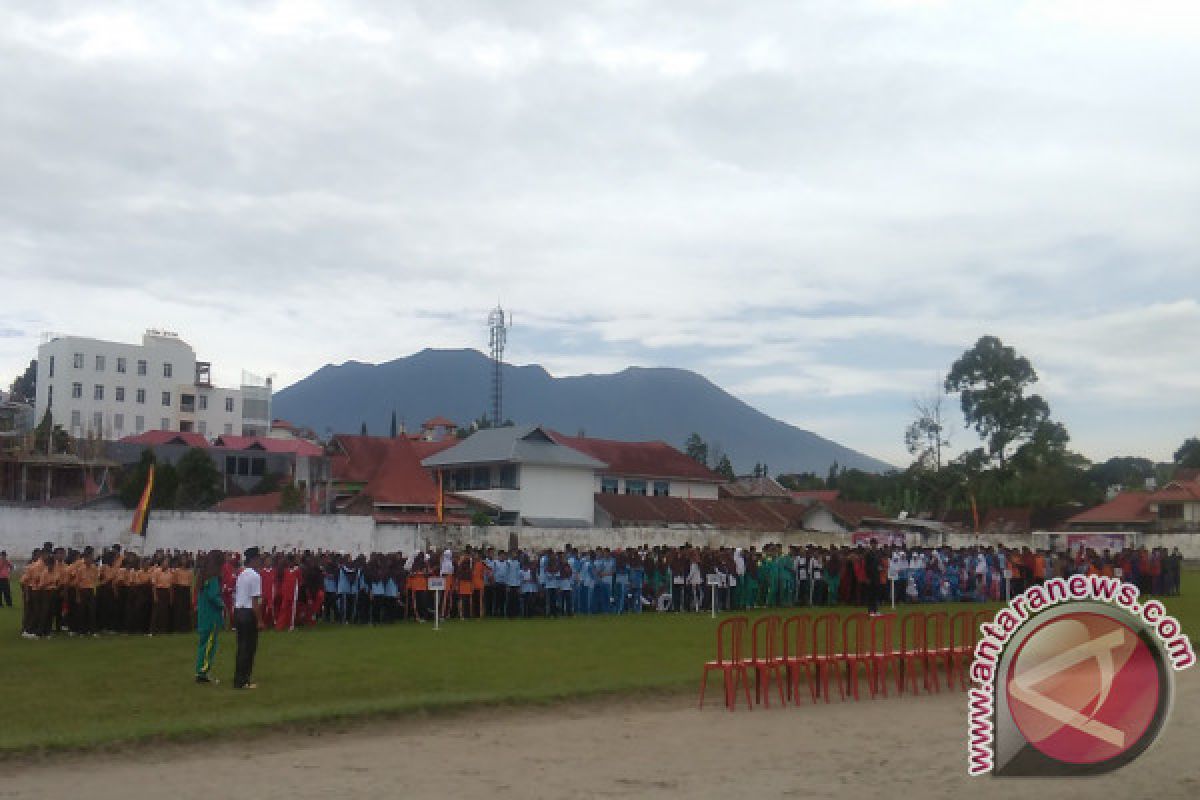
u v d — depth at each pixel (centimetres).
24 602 2405
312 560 2759
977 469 7888
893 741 1367
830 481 11406
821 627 2802
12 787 1112
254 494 7169
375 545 4091
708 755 1283
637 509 6262
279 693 1664
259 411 11369
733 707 1616
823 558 3622
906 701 1714
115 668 1911
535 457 5959
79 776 1159
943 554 3878
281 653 2142
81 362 10231
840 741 1368
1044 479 7806
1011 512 7550
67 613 2459
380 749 1308
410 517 5478
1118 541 5847
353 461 6166
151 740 1305
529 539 4369
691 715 1562
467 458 6162
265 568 2592
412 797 1080
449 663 2008
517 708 1581
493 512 5809
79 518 3812
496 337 9381
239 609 1720
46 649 2172
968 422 7981
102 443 7112
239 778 1155
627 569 3259
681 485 7031
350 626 2745
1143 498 7531
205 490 5988
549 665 1997
